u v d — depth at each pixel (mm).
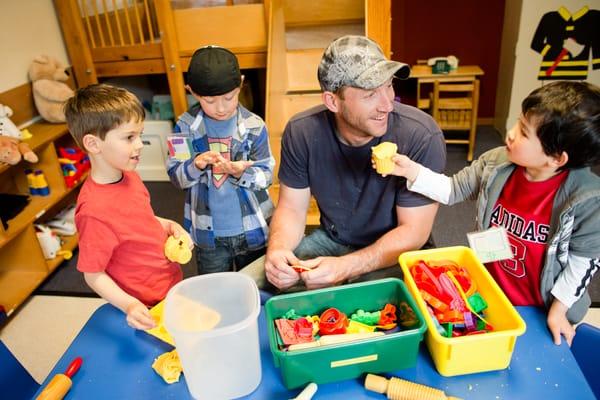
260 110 4141
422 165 1394
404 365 987
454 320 1016
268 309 1047
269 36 2707
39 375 1969
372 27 2703
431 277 1092
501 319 1011
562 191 1147
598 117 1025
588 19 3436
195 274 2533
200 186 1746
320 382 973
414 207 1409
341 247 1649
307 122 1471
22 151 2361
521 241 1255
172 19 3066
